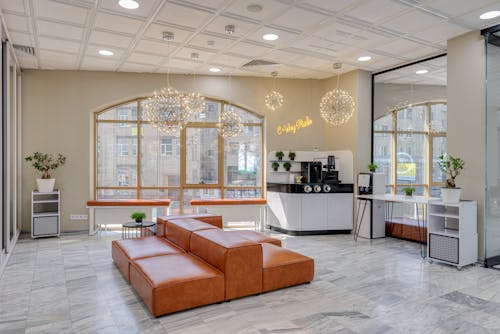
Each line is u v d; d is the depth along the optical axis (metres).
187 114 6.89
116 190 8.38
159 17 4.98
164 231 5.61
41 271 5.01
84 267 5.20
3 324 3.36
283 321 3.43
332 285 4.48
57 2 4.51
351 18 5.02
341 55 6.74
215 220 6.16
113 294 4.12
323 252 6.21
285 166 8.45
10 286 4.39
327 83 8.48
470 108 5.59
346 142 8.02
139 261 4.16
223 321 3.42
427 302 3.93
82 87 7.80
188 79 8.18
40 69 7.62
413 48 6.30
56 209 7.62
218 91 8.31
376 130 7.96
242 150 8.84
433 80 7.71
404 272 5.04
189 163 8.68
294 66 7.53
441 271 5.09
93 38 5.80
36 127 7.59
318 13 4.86
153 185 8.54
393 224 7.54
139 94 8.04
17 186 7.39
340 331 3.23
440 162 5.79
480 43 5.45
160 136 8.55
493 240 5.45
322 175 8.02
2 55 5.45
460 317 3.54
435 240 5.46
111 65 7.42
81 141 7.81
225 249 3.87
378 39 5.86
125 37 5.77
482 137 5.45
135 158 8.43
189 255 4.48
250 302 3.89
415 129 7.84
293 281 4.37
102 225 8.20
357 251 6.29
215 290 3.78
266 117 8.46
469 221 5.30
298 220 7.70
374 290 4.30
